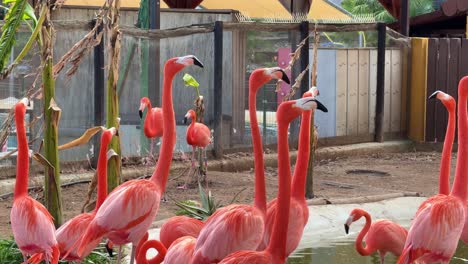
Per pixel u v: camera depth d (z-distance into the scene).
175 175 12.02
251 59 13.75
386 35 15.97
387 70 16.09
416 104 16.38
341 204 10.20
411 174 13.14
